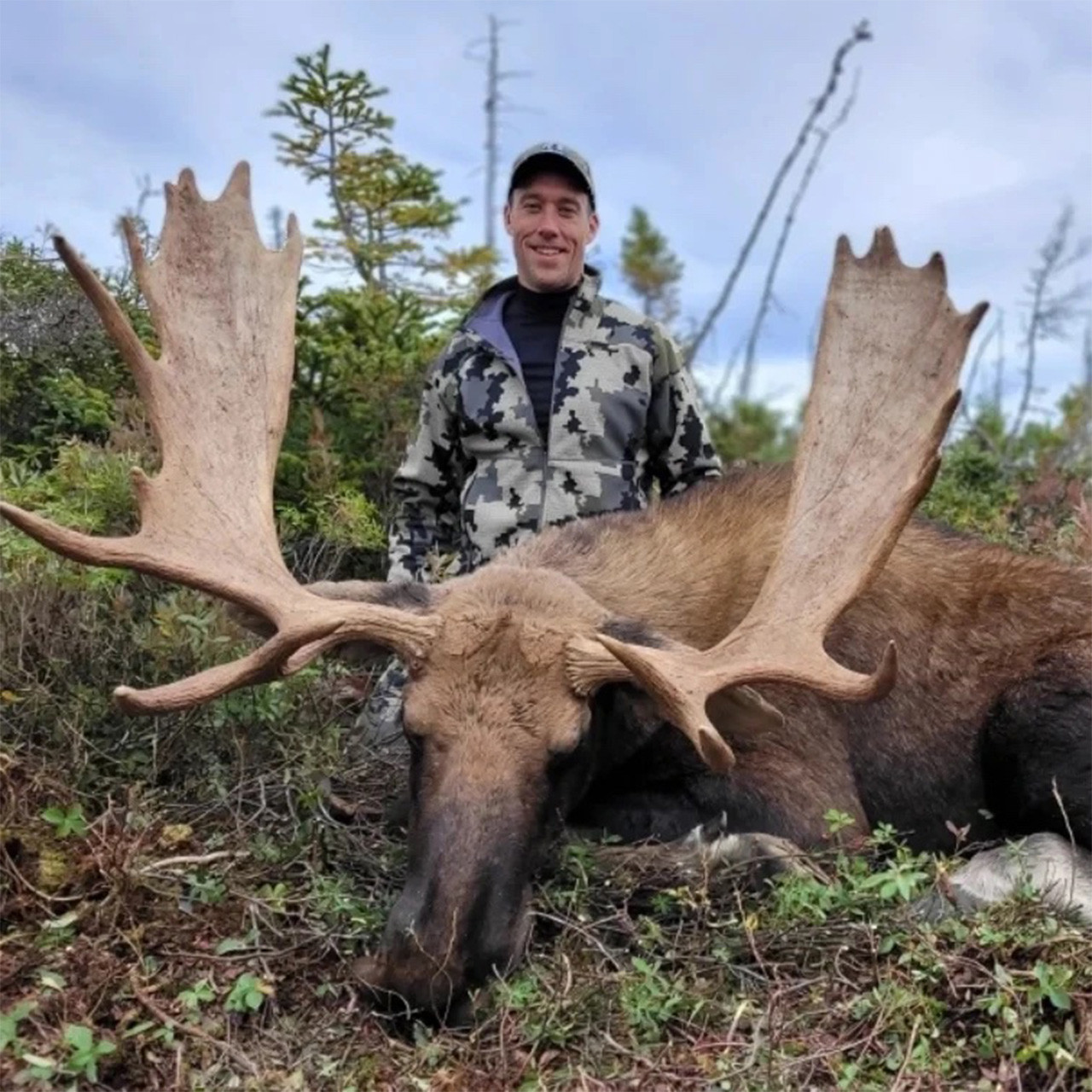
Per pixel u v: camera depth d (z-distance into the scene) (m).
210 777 1.55
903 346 1.51
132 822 1.39
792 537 1.47
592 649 1.38
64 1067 1.10
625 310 2.12
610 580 1.64
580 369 2.06
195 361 1.53
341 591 1.50
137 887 1.31
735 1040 1.17
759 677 1.38
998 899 1.35
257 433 1.53
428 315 2.77
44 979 1.17
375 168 2.84
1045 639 1.72
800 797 1.59
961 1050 1.15
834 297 1.54
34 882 1.31
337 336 2.54
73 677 1.61
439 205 2.90
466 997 1.20
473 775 1.30
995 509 2.65
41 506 1.85
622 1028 1.19
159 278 1.54
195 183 1.59
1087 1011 1.15
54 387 2.13
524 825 1.29
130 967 1.22
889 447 1.48
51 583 1.69
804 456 1.50
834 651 1.67
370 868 1.46
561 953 1.26
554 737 1.34
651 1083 1.12
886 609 1.71
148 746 1.56
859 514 1.46
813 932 1.29
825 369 1.53
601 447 2.06
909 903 1.31
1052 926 1.24
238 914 1.32
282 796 1.55
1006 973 1.17
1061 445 4.00
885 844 1.65
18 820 1.36
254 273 1.59
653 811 1.57
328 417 2.43
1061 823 1.64
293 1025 1.21
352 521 2.12
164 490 1.46
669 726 1.54
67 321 2.17
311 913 1.34
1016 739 1.67
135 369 1.49
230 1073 1.14
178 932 1.28
